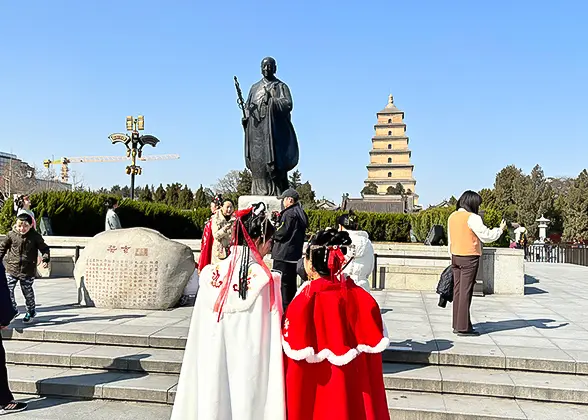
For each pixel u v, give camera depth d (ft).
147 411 16.40
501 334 22.07
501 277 36.24
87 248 28.19
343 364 10.18
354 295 11.00
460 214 21.76
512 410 15.67
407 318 25.79
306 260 11.53
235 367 10.44
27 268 23.17
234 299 10.62
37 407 16.65
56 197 48.24
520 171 192.24
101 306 27.25
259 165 39.58
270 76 39.68
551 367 17.95
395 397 16.65
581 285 43.73
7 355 19.66
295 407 10.36
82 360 19.30
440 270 36.78
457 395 16.92
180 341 20.44
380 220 64.39
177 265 27.35
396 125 318.86
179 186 183.93
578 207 151.84
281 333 10.73
